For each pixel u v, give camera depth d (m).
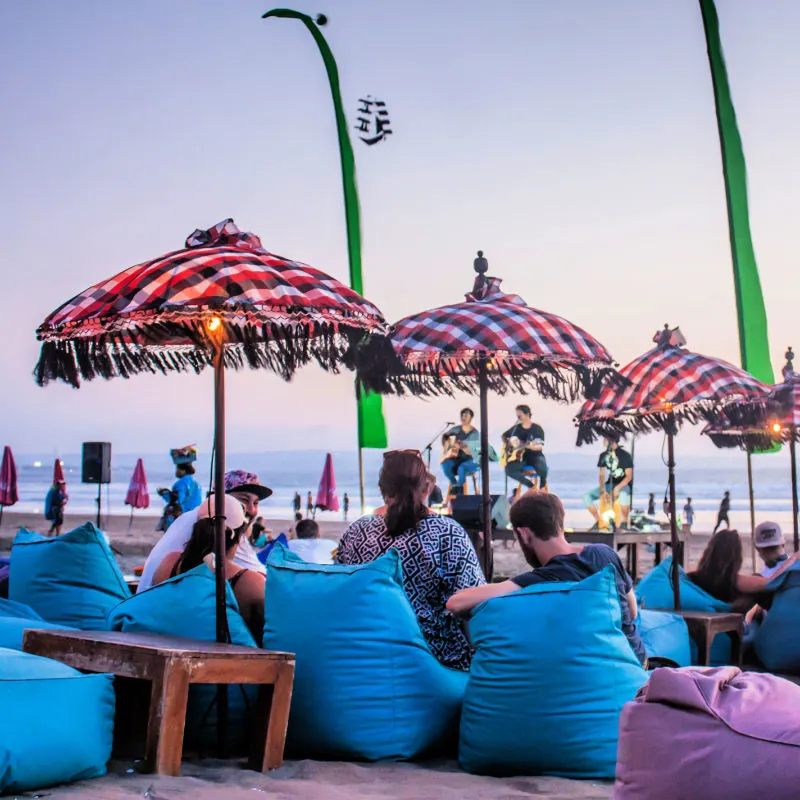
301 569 4.28
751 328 10.96
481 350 5.45
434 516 4.57
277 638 4.18
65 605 5.08
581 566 4.32
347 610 4.13
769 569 7.45
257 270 4.13
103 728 3.65
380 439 12.51
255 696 4.20
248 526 5.38
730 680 2.56
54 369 4.48
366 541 4.59
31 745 3.37
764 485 76.62
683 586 7.12
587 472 101.00
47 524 34.66
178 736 3.64
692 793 2.33
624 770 2.49
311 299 4.09
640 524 9.57
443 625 4.50
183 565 4.60
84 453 14.24
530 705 3.95
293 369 4.76
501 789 3.65
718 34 11.31
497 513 9.20
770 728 2.32
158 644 3.79
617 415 6.88
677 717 2.43
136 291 4.01
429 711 4.21
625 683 4.02
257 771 3.81
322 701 4.08
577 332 5.77
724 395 6.45
